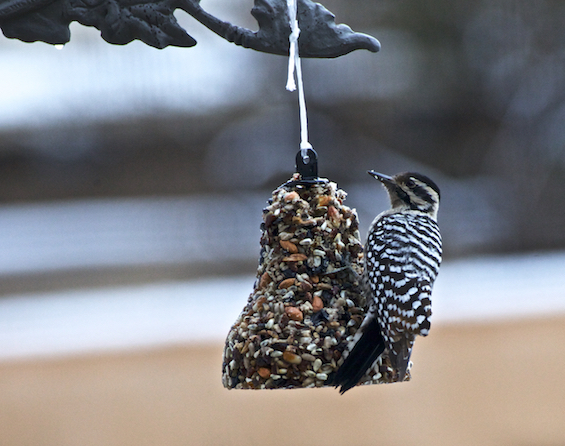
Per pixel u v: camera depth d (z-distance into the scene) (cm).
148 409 828
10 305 1505
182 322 1260
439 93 2188
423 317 429
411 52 2220
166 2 408
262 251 462
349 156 2150
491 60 2194
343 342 426
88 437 749
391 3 2241
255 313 435
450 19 2206
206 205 2009
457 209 1986
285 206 441
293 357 414
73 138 2070
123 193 2091
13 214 1995
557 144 2056
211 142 2111
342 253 453
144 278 1805
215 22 409
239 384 425
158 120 2064
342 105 2156
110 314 1358
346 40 412
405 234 463
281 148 2108
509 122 2127
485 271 1686
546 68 2150
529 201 1989
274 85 2108
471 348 1060
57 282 1758
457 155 2173
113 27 411
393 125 2198
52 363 1051
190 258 1886
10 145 2045
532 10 2172
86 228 1922
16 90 2044
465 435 745
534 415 800
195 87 2069
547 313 1253
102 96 2056
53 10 411
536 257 1852
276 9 407
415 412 839
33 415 823
